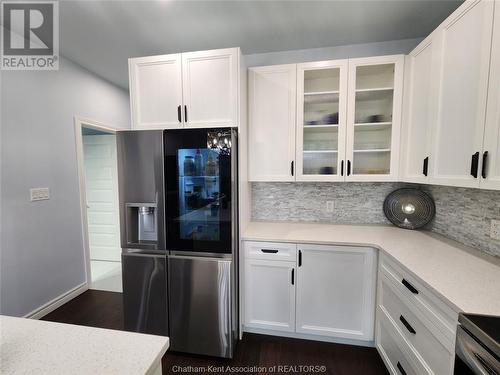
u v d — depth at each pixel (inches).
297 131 76.1
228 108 67.8
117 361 23.9
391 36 78.0
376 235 71.6
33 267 81.7
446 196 68.7
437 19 68.8
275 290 71.8
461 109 48.3
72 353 24.9
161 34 76.2
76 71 98.0
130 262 69.0
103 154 132.4
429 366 41.9
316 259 68.4
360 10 64.6
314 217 89.7
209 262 64.9
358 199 86.4
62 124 92.1
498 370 26.9
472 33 45.4
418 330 45.3
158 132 64.7
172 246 66.7
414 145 65.7
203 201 65.0
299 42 81.3
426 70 60.3
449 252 56.3
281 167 78.2
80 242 101.3
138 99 72.2
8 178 74.0
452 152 50.9
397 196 80.4
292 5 62.5
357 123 74.3
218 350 66.3
